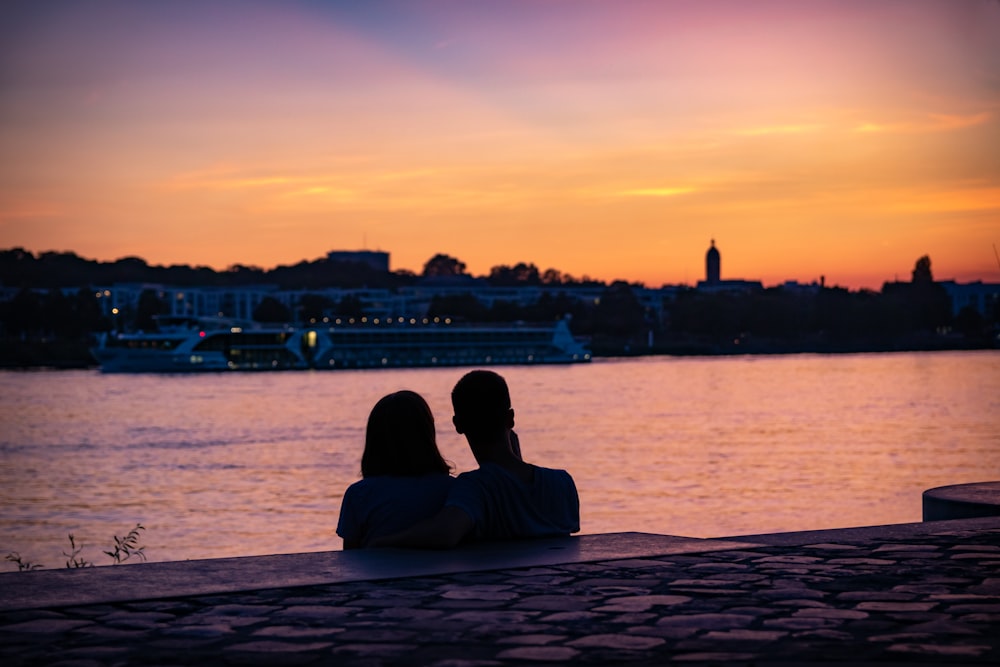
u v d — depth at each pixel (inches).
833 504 2117.4
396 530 291.6
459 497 290.2
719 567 283.1
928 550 308.3
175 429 3858.3
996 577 271.1
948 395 5526.6
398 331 7263.8
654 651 206.4
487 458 300.7
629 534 327.9
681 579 269.1
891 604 243.1
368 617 233.5
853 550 308.0
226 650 210.4
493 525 296.5
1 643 215.8
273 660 203.2
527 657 203.3
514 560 282.7
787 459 2908.5
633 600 247.3
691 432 3686.0
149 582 265.0
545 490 304.5
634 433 3654.0
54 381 6958.7
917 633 217.3
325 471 2696.9
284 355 7027.6
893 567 284.2
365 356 7190.0
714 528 1830.7
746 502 2137.1
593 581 266.1
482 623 227.8
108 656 206.5
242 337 6939.0
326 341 7022.6
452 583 263.3
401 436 296.2
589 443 3336.6
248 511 2073.1
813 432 3683.6
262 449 3230.8
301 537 1793.8
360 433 3683.6
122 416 4399.6
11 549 1688.0
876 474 2593.5
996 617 231.1
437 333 7357.3
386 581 264.5
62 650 210.7
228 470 2733.8
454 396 299.4
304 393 5669.3
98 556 1628.9
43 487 2443.4
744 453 3063.5
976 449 3152.1
